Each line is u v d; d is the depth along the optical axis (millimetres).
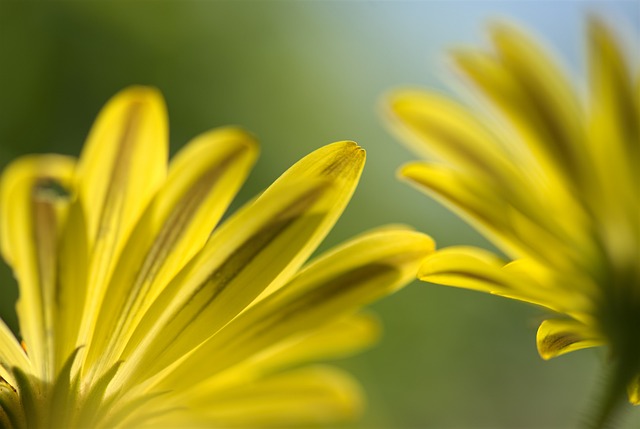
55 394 157
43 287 159
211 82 447
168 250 161
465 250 170
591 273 176
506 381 469
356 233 461
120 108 165
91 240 161
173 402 164
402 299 449
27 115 399
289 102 471
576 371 478
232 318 160
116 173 163
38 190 162
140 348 159
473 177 181
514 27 193
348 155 161
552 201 182
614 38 190
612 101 187
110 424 159
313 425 191
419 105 188
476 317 467
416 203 479
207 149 164
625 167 183
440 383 456
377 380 440
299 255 160
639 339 171
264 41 470
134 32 423
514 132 187
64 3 407
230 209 443
